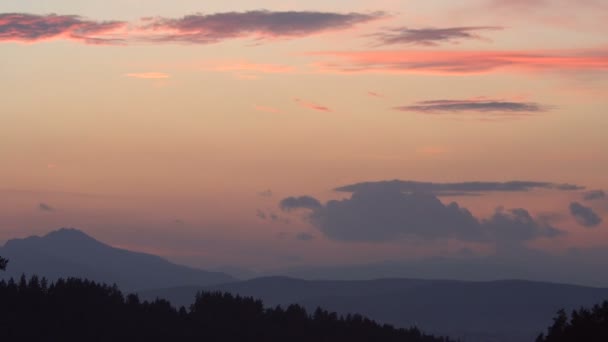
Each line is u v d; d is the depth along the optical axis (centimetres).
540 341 10219
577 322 9762
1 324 14838
